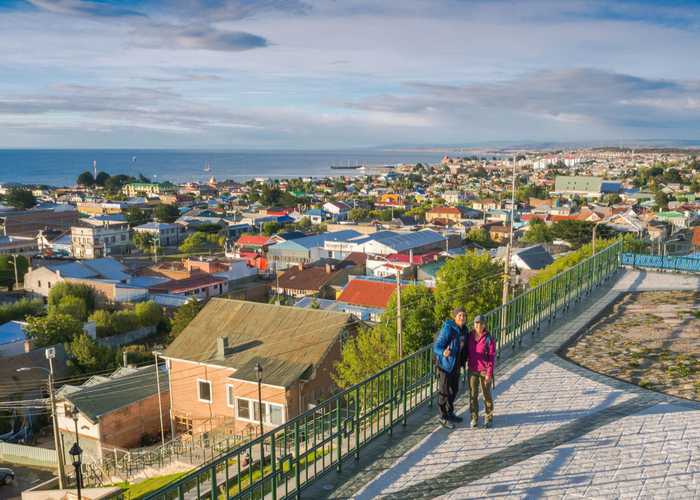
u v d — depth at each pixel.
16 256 84.12
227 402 32.50
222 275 81.00
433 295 39.34
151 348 55.28
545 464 7.87
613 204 180.00
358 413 8.34
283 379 30.27
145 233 123.75
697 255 30.34
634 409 9.59
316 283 75.56
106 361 46.03
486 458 8.11
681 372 11.23
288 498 7.22
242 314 36.00
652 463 7.80
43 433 37.78
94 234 110.94
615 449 8.23
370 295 59.78
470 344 9.09
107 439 31.88
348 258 90.69
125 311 63.06
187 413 34.00
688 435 8.59
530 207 179.75
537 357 12.45
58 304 63.00
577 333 14.18
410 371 9.90
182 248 114.38
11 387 40.72
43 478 31.58
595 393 10.36
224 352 33.00
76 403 32.44
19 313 60.88
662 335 13.80
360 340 32.34
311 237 107.06
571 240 99.81
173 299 69.50
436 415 9.68
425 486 7.44
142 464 28.20
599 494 7.08
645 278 21.25
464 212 157.88
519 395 10.41
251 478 6.81
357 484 7.59
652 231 101.69
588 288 18.75
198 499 6.31
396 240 94.38
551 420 9.30
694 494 7.02
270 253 100.88
